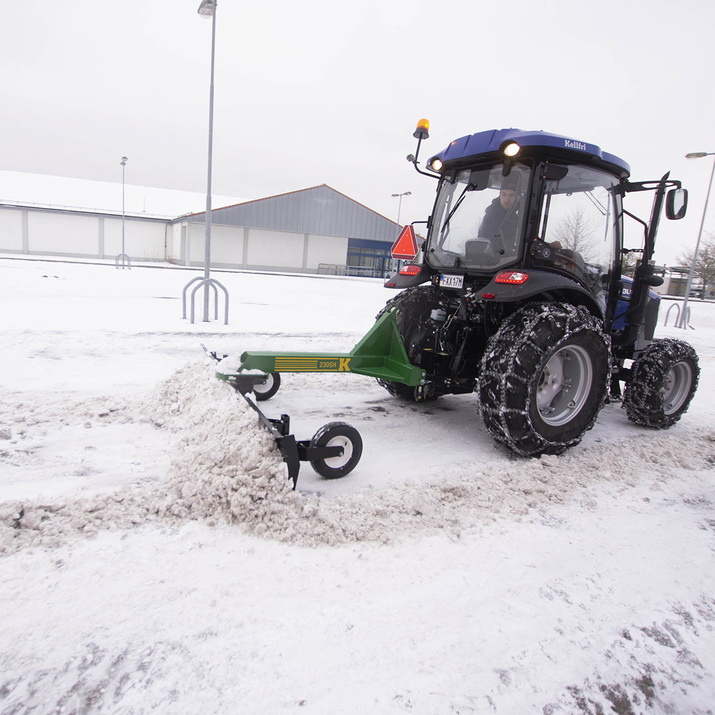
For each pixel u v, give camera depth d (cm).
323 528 228
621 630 187
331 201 3725
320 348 662
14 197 3419
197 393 319
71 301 955
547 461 336
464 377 391
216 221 3394
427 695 150
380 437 363
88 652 153
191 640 161
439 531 240
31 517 212
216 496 233
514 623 184
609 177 380
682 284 3838
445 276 401
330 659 159
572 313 337
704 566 234
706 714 157
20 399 372
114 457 284
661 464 358
